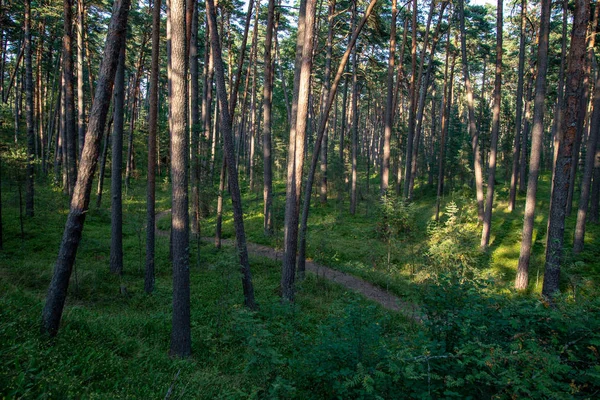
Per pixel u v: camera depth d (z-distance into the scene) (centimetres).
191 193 2114
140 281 1366
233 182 1177
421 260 1412
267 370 511
